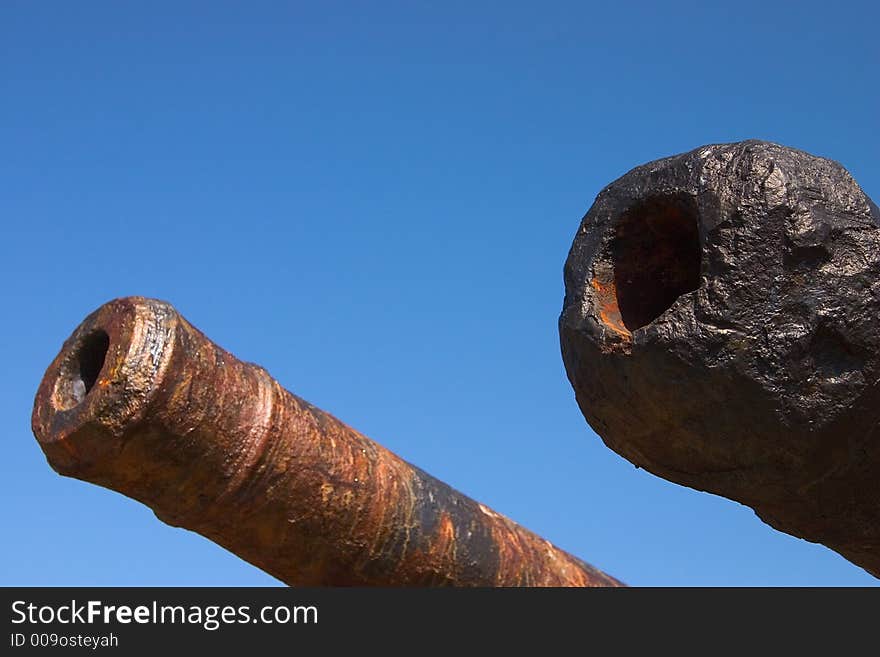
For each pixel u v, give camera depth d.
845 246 1.65
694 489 1.92
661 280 1.81
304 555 2.18
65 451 1.94
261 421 2.03
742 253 1.64
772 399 1.65
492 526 2.40
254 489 2.04
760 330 1.63
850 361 1.66
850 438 1.70
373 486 2.20
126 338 1.90
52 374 1.99
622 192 1.79
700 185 1.69
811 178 1.67
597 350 1.75
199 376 1.94
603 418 1.85
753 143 1.71
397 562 2.25
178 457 1.96
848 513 1.83
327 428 2.17
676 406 1.72
